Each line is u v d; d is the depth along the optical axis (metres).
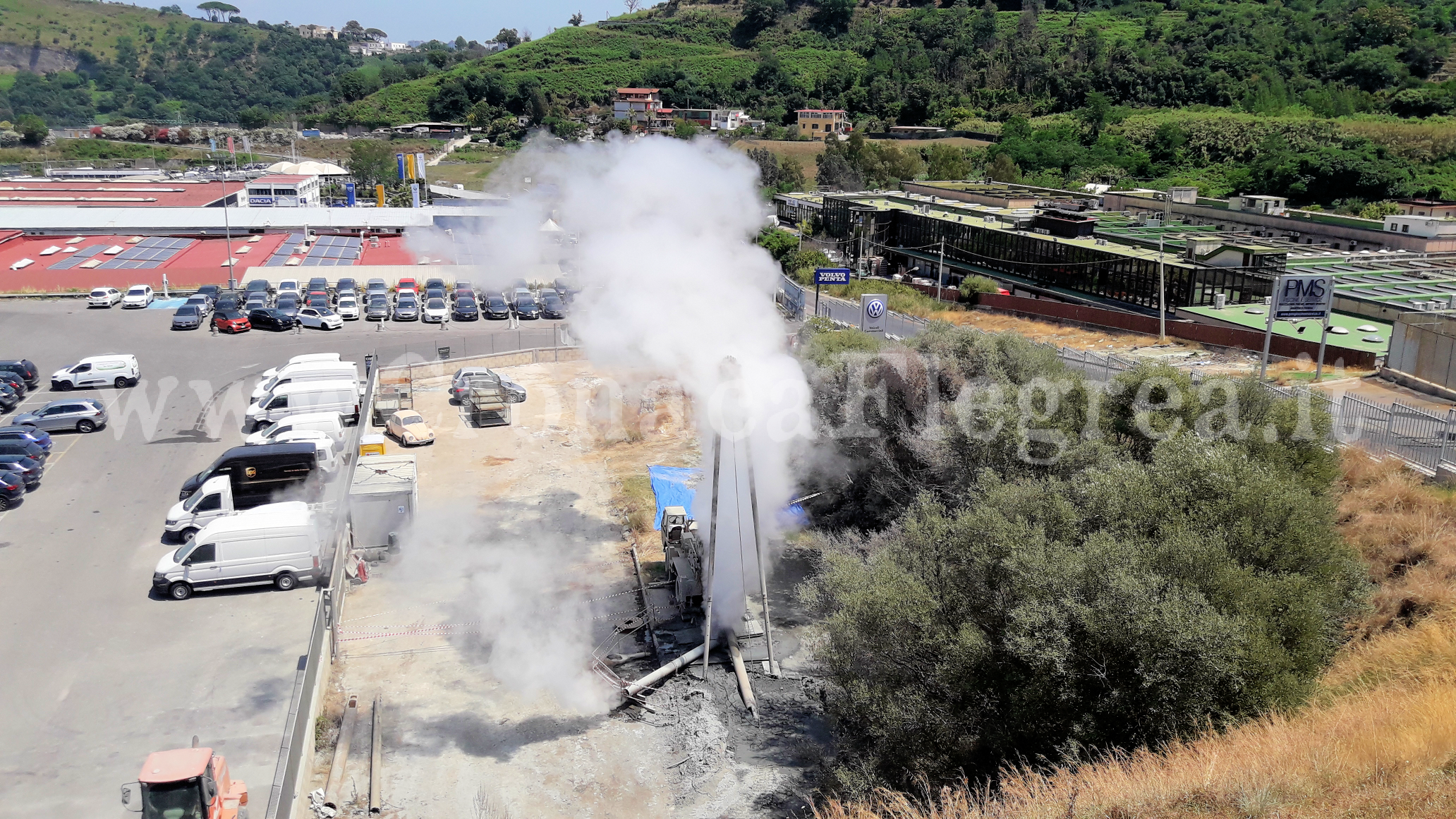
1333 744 14.78
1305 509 20.19
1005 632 18.61
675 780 21.77
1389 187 114.44
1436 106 141.75
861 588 20.39
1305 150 128.25
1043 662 17.50
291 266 74.06
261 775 20.36
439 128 140.38
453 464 41.16
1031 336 60.91
